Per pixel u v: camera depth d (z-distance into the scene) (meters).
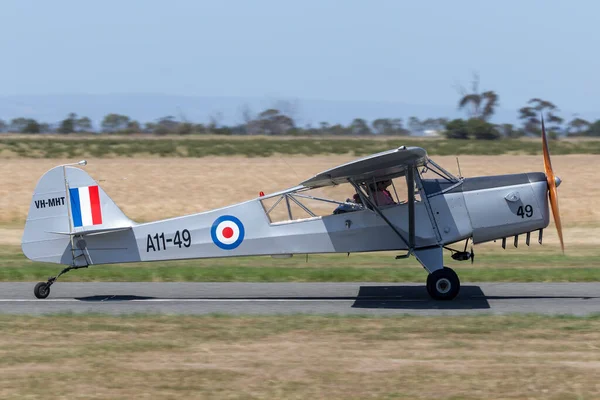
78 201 46.69
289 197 46.28
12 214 97.38
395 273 55.16
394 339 33.94
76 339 34.50
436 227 44.56
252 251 46.19
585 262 60.88
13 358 31.09
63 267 58.97
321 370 29.03
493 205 44.44
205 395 26.28
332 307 43.38
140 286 52.03
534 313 39.94
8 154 179.25
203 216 46.56
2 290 50.59
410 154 40.41
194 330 36.22
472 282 52.00
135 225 46.84
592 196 102.25
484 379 27.70
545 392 26.22
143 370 29.23
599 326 36.16
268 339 34.16
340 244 45.59
